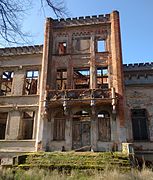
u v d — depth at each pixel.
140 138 23.72
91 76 23.94
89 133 22.14
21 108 24.45
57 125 22.64
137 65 28.17
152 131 23.44
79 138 22.14
